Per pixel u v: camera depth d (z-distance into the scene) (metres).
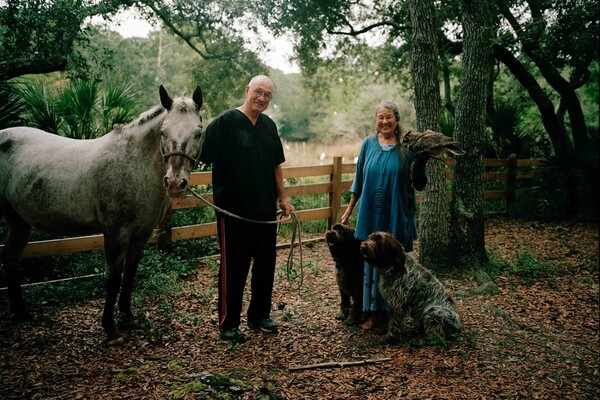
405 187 3.97
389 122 3.94
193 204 6.34
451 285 5.62
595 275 6.46
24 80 6.85
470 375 3.55
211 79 12.54
